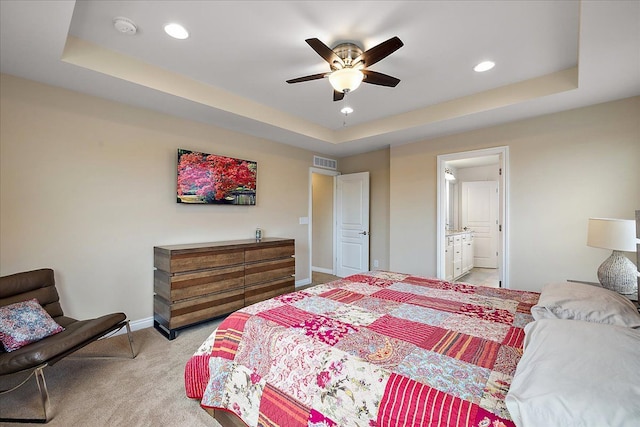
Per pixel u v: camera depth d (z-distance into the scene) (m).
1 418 1.67
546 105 2.87
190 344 2.65
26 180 2.36
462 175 6.86
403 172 4.36
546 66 2.50
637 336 1.01
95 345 2.61
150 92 2.59
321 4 1.76
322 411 1.12
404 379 1.03
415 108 3.51
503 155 3.42
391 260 4.47
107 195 2.78
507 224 3.38
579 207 2.96
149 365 2.27
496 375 1.04
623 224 1.94
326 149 4.95
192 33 2.06
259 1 1.74
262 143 4.21
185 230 3.36
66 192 2.55
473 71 2.59
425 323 1.54
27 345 1.85
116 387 1.98
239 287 3.32
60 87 2.50
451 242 4.91
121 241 2.87
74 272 2.59
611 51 1.96
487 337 1.36
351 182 5.34
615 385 0.77
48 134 2.45
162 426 1.62
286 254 3.88
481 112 3.04
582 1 1.52
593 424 0.70
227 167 3.69
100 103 2.72
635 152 2.68
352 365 1.14
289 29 2.01
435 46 2.20
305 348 1.29
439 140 4.00
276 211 4.43
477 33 2.04
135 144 2.95
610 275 2.05
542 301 1.56
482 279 5.38
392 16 1.87
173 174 3.25
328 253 5.79
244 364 1.48
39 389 1.80
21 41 1.85
